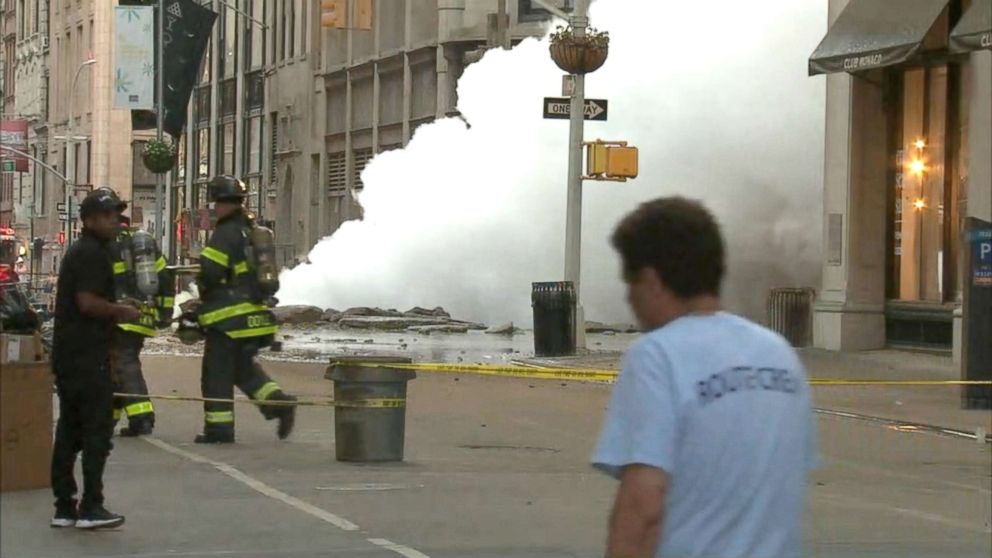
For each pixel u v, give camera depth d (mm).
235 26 76375
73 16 98875
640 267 4809
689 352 4578
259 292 17812
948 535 12680
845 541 12305
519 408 22516
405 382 16531
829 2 33500
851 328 32750
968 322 22531
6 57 117812
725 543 4500
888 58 29406
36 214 104125
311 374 27641
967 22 27109
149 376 26609
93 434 11758
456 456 17109
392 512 13289
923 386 25969
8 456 13734
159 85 47781
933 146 31906
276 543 11781
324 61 66000
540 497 14258
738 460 4508
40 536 11852
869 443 19203
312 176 67062
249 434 18750
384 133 60406
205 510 13234
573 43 31719
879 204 33094
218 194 17641
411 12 57969
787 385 4633
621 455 4547
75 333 11570
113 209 11477
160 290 18469
